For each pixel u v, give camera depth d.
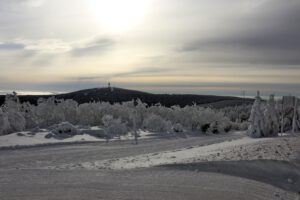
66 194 11.70
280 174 16.80
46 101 57.75
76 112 61.06
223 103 161.38
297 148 22.47
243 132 67.62
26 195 11.53
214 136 53.94
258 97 49.41
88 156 25.39
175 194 12.02
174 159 21.30
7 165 20.48
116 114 63.28
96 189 12.45
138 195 11.74
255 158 18.70
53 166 20.12
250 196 12.40
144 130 57.16
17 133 38.72
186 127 67.88
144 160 22.05
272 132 48.28
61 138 39.59
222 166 17.03
